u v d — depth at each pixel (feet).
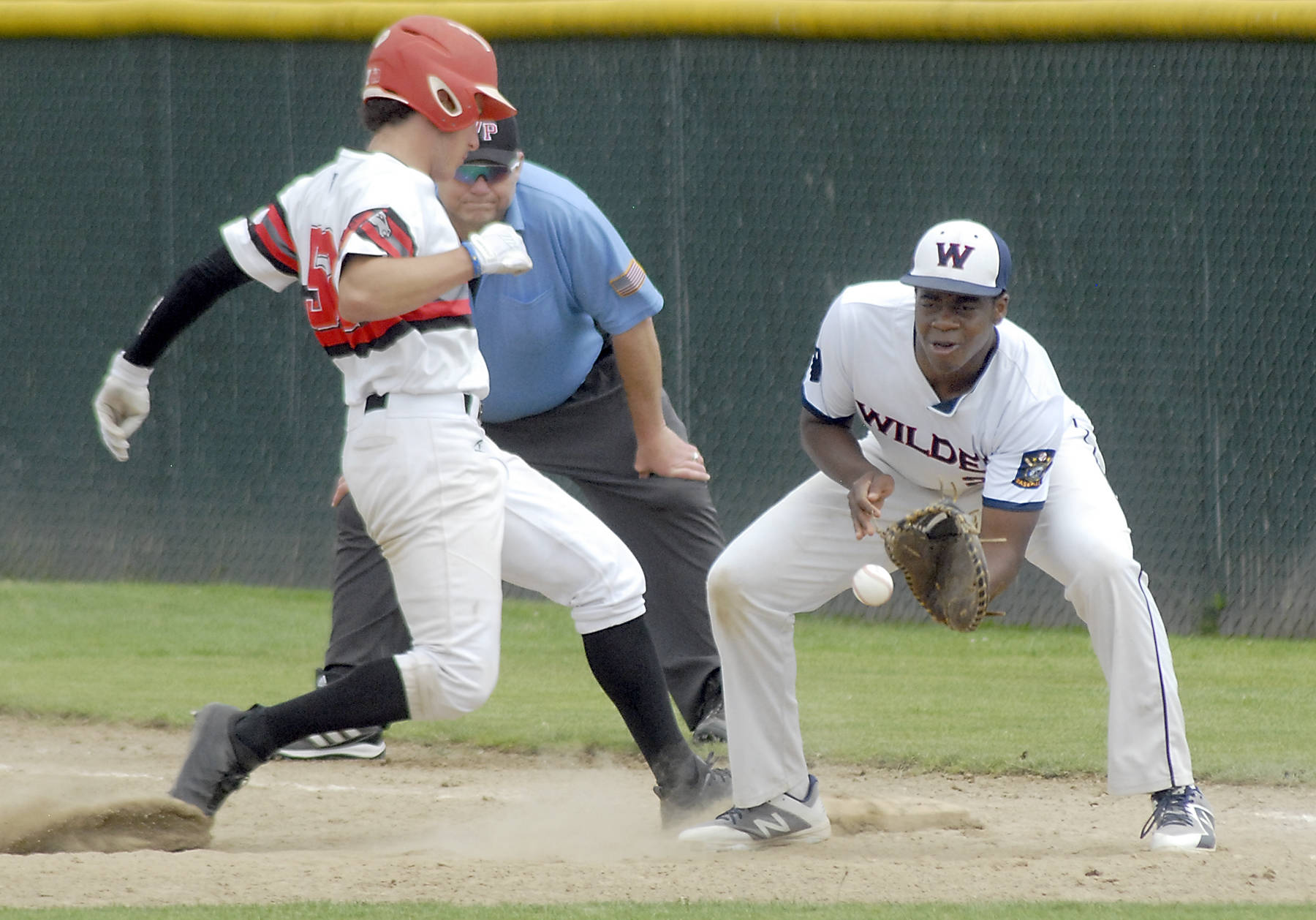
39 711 76.02
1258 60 92.48
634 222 104.06
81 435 114.01
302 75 108.47
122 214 112.16
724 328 102.99
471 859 47.67
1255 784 62.69
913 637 96.89
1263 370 93.56
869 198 100.07
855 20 98.78
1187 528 95.25
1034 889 43.52
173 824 49.14
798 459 102.22
